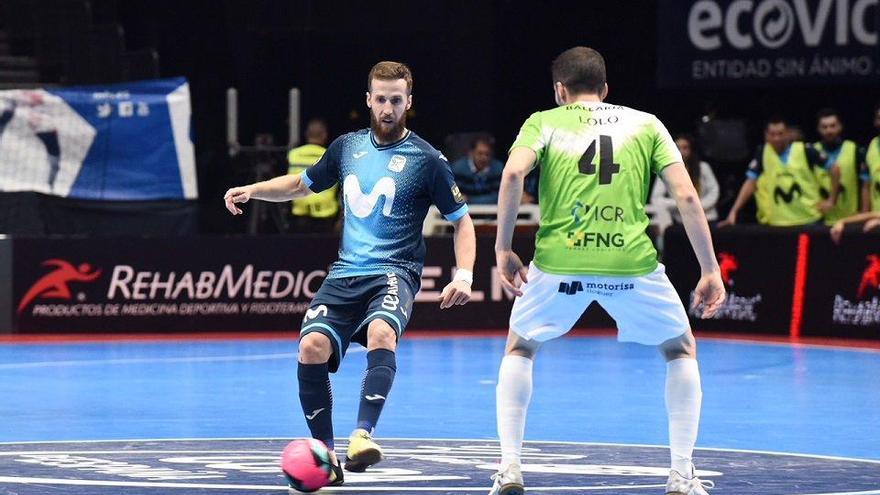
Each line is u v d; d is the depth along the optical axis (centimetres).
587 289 1389
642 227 1402
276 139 4866
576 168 1394
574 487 1524
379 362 1544
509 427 1395
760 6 4328
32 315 3666
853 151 3653
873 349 3328
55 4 4553
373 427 1534
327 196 4019
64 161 3853
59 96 3850
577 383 2659
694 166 3834
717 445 1919
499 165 4009
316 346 1549
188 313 3712
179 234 3859
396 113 1593
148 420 2147
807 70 4284
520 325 1412
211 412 2241
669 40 4453
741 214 4628
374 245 1593
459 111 4903
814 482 1577
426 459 1739
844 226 3547
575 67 1440
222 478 1574
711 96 4981
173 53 4891
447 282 3788
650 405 2341
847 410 2303
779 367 2961
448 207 1606
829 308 3562
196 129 4816
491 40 4888
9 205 3822
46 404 2341
